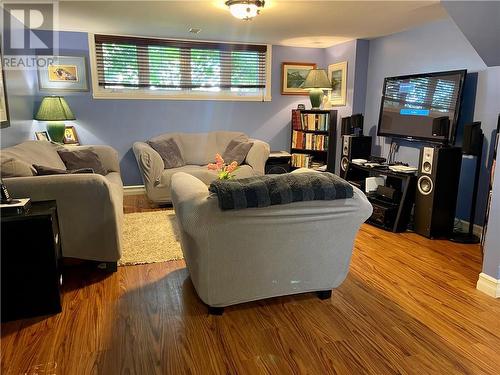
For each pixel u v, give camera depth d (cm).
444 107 363
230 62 525
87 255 267
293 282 226
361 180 458
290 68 554
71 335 200
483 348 192
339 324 212
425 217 355
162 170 441
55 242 220
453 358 184
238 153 473
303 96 570
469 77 355
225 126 540
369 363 180
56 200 251
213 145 509
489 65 330
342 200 211
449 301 238
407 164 426
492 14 272
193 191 208
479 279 253
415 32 414
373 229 384
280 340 197
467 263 297
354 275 275
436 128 363
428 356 185
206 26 419
